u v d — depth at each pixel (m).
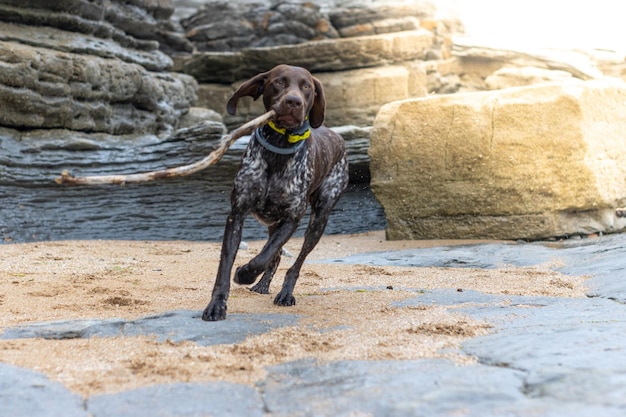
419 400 3.43
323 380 3.93
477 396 3.45
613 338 4.42
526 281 7.97
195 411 3.51
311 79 6.14
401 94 19.30
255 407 3.58
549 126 11.32
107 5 16.30
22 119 13.97
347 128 15.15
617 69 19.75
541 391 3.53
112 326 5.34
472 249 10.77
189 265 9.30
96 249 11.21
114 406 3.59
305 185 6.02
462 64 20.58
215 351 4.67
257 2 21.03
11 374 4.03
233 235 5.85
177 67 20.12
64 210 13.53
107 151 14.16
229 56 19.86
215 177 14.27
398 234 12.56
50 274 8.12
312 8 20.78
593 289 7.18
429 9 20.45
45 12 14.84
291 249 11.88
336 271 8.83
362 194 15.16
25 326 5.28
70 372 4.19
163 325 5.36
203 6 21.17
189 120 18.28
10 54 13.66
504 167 11.62
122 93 15.78
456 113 11.92
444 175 12.07
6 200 13.19
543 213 11.45
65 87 14.48
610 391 3.40
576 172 11.23
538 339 4.51
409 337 4.89
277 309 6.19
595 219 11.67
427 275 8.52
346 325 5.43
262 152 5.88
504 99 11.70
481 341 4.64
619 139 11.91
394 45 19.62
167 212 13.98
